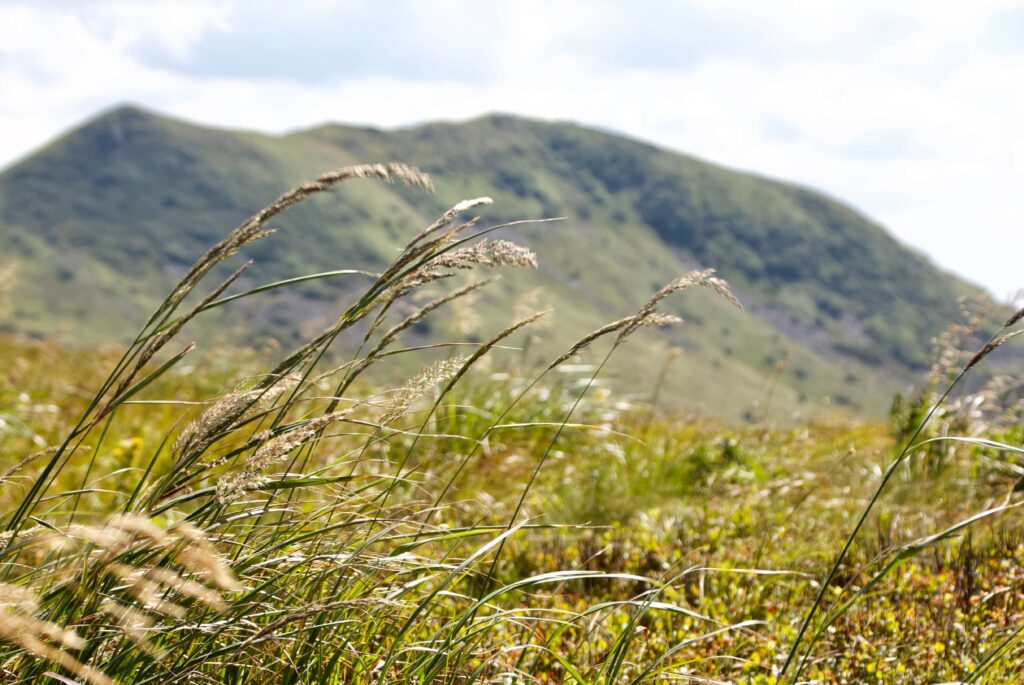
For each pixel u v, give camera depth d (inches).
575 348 127.0
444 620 154.4
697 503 311.3
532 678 125.6
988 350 111.7
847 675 149.9
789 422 564.1
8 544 103.0
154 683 100.2
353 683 118.5
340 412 103.7
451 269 117.3
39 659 99.3
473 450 133.7
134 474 300.0
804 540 243.9
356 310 115.7
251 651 113.3
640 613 116.3
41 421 408.8
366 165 112.9
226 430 103.2
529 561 220.5
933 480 308.3
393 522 122.6
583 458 375.6
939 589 181.5
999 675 132.6
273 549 112.9
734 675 153.7
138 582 81.6
